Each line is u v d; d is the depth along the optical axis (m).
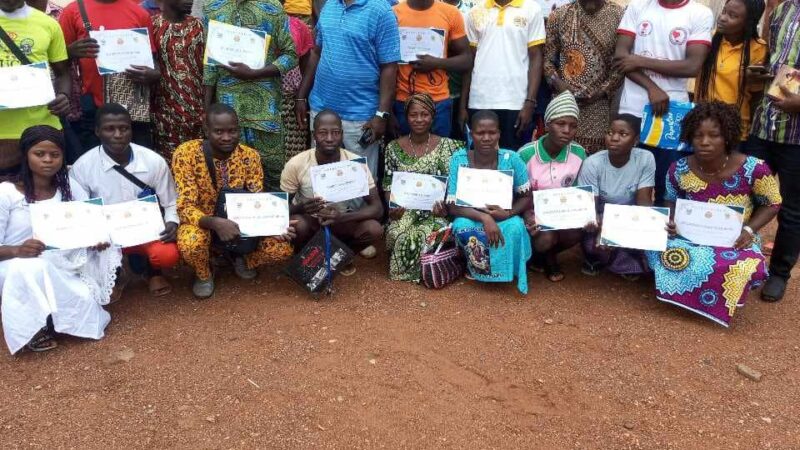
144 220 4.16
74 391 3.33
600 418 3.17
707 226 4.20
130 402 3.24
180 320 4.09
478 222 4.50
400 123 5.30
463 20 5.11
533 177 4.82
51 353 3.70
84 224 3.90
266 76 4.73
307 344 3.79
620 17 5.00
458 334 3.94
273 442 2.96
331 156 4.57
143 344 3.79
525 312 4.27
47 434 3.00
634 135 4.44
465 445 2.96
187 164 4.31
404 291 4.55
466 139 5.51
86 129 5.20
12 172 4.38
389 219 5.00
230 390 3.34
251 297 4.43
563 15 5.07
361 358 3.65
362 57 4.78
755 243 4.21
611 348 3.83
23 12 4.27
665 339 3.96
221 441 2.96
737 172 4.21
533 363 3.64
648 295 4.60
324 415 3.14
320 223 4.42
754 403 3.33
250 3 4.66
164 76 4.89
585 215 4.46
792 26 4.23
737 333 4.05
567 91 4.62
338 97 4.91
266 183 5.18
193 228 4.24
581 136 5.18
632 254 4.64
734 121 4.03
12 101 4.07
